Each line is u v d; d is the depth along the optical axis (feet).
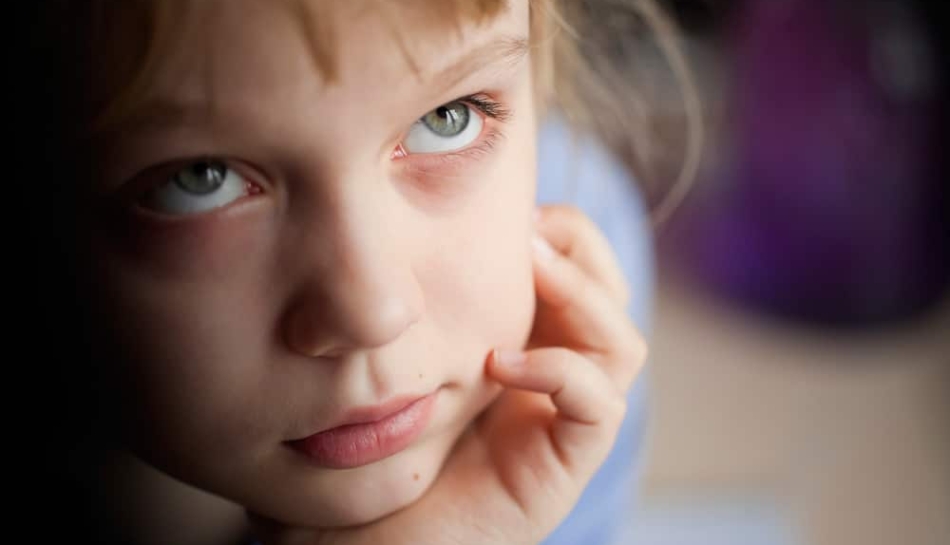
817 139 2.58
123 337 1.40
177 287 1.36
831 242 2.65
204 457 1.43
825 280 2.70
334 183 1.31
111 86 1.29
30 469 1.69
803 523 2.41
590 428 1.55
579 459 1.56
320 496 1.43
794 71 2.59
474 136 1.42
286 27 1.25
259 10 1.25
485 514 1.54
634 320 1.94
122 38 1.27
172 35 1.25
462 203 1.40
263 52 1.26
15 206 1.43
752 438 2.59
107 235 1.37
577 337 1.65
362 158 1.31
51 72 1.32
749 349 2.79
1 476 1.68
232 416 1.39
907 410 2.63
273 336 1.36
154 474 1.71
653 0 2.17
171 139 1.29
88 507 1.72
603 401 1.54
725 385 2.71
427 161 1.39
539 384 1.51
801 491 2.48
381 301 1.32
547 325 1.66
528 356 1.51
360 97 1.29
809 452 2.56
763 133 2.67
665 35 1.95
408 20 1.28
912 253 2.65
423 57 1.30
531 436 1.56
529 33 1.44
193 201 1.34
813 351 2.77
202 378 1.38
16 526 1.68
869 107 2.54
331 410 1.38
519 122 1.45
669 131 2.68
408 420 1.41
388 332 1.33
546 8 1.52
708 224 2.86
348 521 1.46
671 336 2.82
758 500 2.45
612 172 2.00
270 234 1.34
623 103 2.31
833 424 2.61
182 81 1.26
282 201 1.33
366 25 1.27
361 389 1.37
